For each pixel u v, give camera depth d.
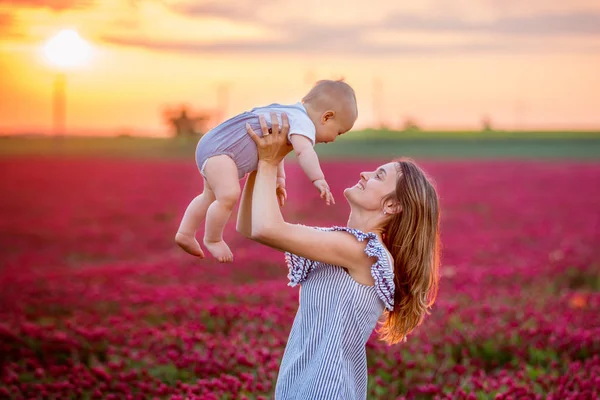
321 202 30.31
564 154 63.94
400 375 8.13
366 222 5.04
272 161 4.78
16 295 13.23
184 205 30.89
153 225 25.36
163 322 10.50
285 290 12.80
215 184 4.84
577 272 15.75
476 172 43.75
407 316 5.12
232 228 22.92
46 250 20.53
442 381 8.11
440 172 43.59
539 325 9.86
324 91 4.94
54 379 8.28
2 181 40.50
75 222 26.16
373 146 76.31
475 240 20.86
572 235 21.92
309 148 4.74
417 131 98.56
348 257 4.79
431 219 5.02
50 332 9.80
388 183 4.99
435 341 9.22
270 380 7.77
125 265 17.36
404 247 5.00
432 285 5.24
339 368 4.66
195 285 14.19
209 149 4.88
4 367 8.48
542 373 8.08
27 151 67.81
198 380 7.71
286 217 26.11
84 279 15.22
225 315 10.28
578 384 7.57
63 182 40.19
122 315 11.45
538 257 17.88
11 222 26.06
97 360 9.10
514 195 32.94
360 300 4.81
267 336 9.41
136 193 35.34
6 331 9.62
